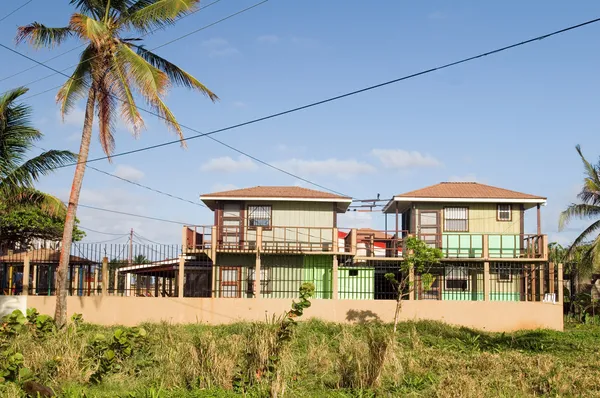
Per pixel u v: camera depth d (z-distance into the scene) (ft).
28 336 58.80
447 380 47.73
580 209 119.34
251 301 94.12
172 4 78.48
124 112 78.59
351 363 50.52
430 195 108.58
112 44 80.12
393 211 121.19
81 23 75.87
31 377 46.26
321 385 49.49
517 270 105.91
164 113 77.56
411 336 77.25
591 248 113.39
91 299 93.66
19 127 80.07
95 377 49.11
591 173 120.47
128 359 54.65
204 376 47.67
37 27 79.82
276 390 44.27
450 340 80.02
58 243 139.54
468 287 107.34
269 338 48.75
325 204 109.09
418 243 86.17
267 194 107.14
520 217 109.50
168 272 124.06
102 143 82.12
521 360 58.80
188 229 98.89
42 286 115.03
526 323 94.68
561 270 96.58
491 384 48.78
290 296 104.83
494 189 112.68
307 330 82.28
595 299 116.57
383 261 105.29
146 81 76.48
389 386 48.34
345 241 107.55
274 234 107.55
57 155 80.53
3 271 107.76
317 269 105.81
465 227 109.29
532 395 47.32
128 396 44.37
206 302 93.86
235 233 107.24
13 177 79.92
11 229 128.06
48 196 84.64
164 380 48.11
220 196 106.63
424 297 106.83
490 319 94.63
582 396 46.47
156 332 75.92
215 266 99.14
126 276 123.95
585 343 81.20
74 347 52.90
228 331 81.87
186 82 84.58
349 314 93.91
